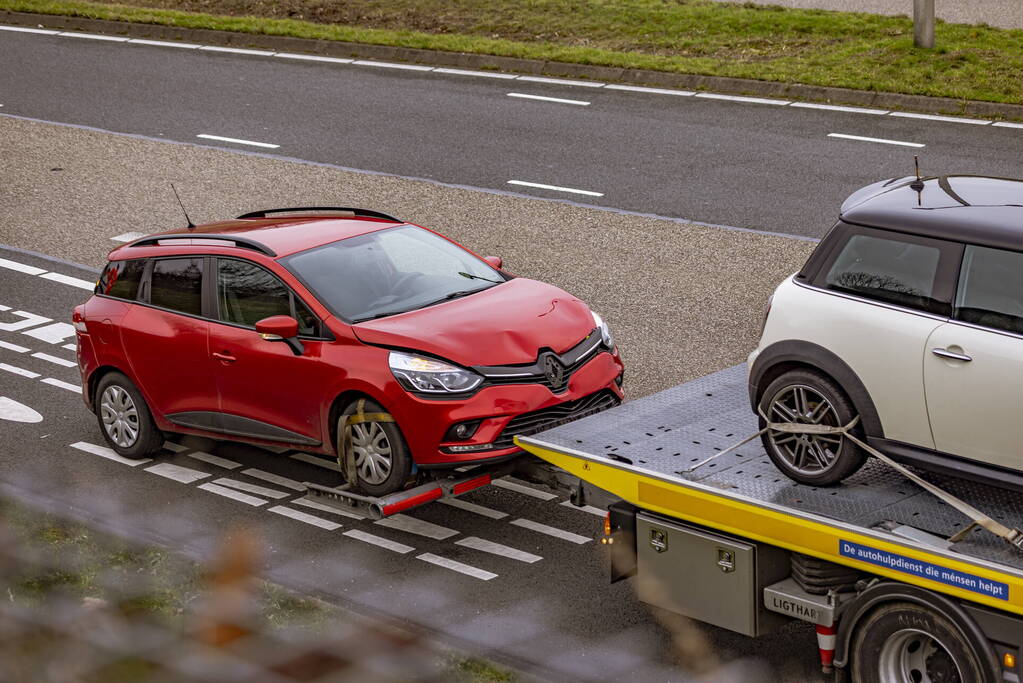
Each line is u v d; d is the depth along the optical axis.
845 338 6.11
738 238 13.79
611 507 6.86
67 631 6.45
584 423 7.43
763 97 19.50
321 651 6.54
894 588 5.68
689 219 14.50
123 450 9.71
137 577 7.35
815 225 14.02
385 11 26.55
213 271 9.09
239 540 8.15
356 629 6.84
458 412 7.80
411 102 20.34
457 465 7.83
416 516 8.51
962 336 5.76
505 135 18.34
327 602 7.31
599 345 8.51
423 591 7.46
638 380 10.56
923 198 6.27
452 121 19.20
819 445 6.27
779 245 13.50
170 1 28.45
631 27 23.91
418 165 17.14
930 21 20.38
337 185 16.44
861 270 6.16
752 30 22.84
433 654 6.57
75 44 25.48
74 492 9.06
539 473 7.74
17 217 16.09
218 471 9.44
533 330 8.25
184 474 9.39
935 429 5.90
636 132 18.12
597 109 19.42
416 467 8.12
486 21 25.14
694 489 6.36
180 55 24.20
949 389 5.80
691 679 6.39
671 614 7.09
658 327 11.67
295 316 8.59
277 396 8.60
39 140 19.38
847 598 6.07
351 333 8.27
